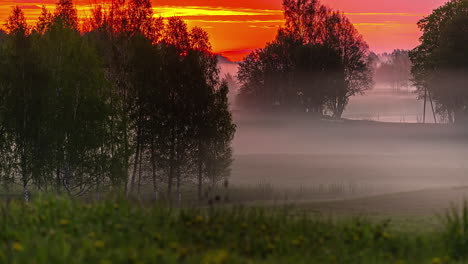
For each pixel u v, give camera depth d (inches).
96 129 2207.2
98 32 2896.2
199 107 2488.9
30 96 2219.5
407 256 411.8
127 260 326.3
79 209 497.0
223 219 488.1
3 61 2265.0
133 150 2276.1
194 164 2512.3
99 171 2170.3
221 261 331.6
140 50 2576.3
